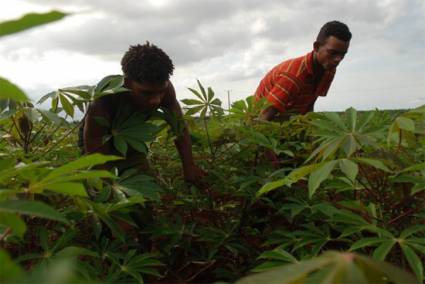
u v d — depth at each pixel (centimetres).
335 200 211
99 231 167
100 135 221
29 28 40
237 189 236
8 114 197
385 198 165
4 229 121
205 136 269
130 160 241
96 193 182
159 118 245
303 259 155
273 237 211
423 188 142
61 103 214
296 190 221
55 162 200
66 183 91
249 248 223
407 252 130
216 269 216
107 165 220
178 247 227
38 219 153
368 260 42
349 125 166
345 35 290
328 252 44
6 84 48
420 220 157
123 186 184
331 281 39
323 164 140
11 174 100
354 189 181
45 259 139
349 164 133
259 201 223
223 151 269
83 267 142
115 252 180
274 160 250
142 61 211
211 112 259
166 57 220
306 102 310
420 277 123
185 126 252
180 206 244
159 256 215
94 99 209
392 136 183
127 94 224
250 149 254
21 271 32
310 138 262
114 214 170
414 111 159
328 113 174
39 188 93
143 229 218
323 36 293
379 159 155
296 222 215
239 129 248
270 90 310
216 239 217
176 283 210
